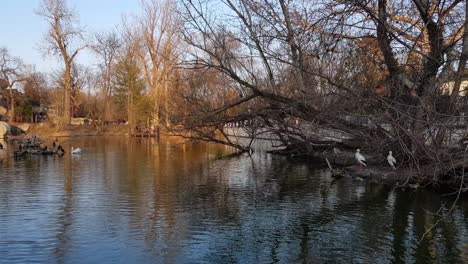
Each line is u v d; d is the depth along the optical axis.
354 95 16.64
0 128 50.66
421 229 11.96
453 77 16.16
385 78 17.28
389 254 10.07
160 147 39.28
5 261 9.30
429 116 15.05
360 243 10.85
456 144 15.68
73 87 80.19
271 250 10.29
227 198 15.60
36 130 62.03
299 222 12.59
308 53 17.33
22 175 20.41
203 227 11.97
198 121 21.52
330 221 12.68
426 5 14.59
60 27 59.78
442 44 15.63
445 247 10.58
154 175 20.89
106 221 12.37
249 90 22.61
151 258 9.61
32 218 12.55
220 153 33.41
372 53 16.78
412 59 16.69
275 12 18.52
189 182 18.92
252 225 12.21
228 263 9.45
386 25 14.80
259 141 42.69
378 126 17.30
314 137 24.34
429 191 16.75
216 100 25.20
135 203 14.59
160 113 30.56
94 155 30.89
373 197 15.88
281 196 16.12
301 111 19.48
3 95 78.12
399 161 19.22
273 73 23.38
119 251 9.99
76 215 12.95
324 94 17.98
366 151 22.80
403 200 15.34
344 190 17.19
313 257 9.84
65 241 10.62
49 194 15.84
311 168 23.97
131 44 62.56
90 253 9.83
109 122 72.88
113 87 69.25
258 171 22.72
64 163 25.53
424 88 15.94
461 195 15.87
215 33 20.19
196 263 9.40
